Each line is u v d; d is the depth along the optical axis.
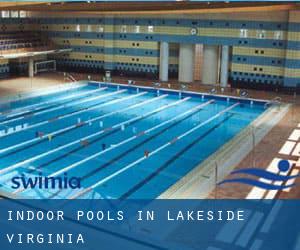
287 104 16.14
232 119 14.66
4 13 22.77
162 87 19.11
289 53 17.48
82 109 15.82
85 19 22.75
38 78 21.23
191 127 13.63
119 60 22.45
